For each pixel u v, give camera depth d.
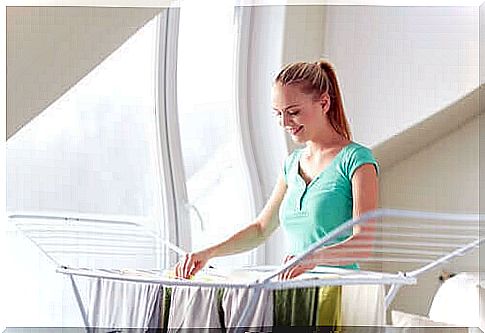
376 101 3.53
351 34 3.59
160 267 3.60
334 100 2.64
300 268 2.20
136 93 3.63
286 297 2.15
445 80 3.43
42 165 3.56
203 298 2.23
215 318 2.21
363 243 2.35
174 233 3.62
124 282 2.42
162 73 3.65
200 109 3.72
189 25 3.70
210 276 2.46
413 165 3.72
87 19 2.93
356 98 3.56
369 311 2.21
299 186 2.56
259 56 3.73
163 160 3.64
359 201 2.44
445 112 3.46
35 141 3.56
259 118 3.73
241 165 3.73
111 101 3.61
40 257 3.54
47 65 2.97
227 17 3.73
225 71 3.74
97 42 2.96
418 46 3.47
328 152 2.54
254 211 3.70
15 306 3.52
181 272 2.51
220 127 3.74
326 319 2.15
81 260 3.57
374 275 2.24
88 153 3.59
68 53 2.97
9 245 3.54
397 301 3.67
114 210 3.60
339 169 2.49
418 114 3.47
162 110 3.65
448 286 3.07
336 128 2.62
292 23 3.64
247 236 2.70
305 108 2.61
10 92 3.02
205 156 3.72
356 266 2.50
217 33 3.74
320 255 2.29
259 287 2.05
